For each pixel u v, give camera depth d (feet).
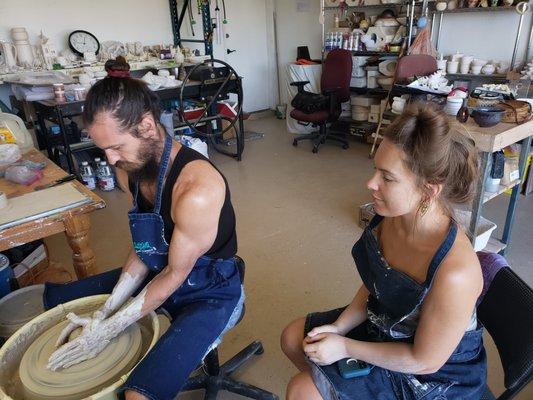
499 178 6.53
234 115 14.16
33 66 12.37
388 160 2.76
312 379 3.30
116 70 3.33
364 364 3.30
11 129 6.38
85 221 4.67
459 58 12.44
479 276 2.76
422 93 10.48
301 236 8.63
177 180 3.47
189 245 3.46
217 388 4.85
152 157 3.41
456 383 3.11
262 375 5.30
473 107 6.84
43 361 3.43
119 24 14.75
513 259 7.39
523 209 9.23
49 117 11.29
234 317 4.07
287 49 18.78
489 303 3.35
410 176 2.72
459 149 2.73
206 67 12.34
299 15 17.58
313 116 13.66
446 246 2.77
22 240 4.27
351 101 15.05
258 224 9.23
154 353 3.41
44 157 6.07
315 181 11.57
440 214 2.92
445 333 2.76
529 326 2.92
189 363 3.46
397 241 3.23
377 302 3.52
